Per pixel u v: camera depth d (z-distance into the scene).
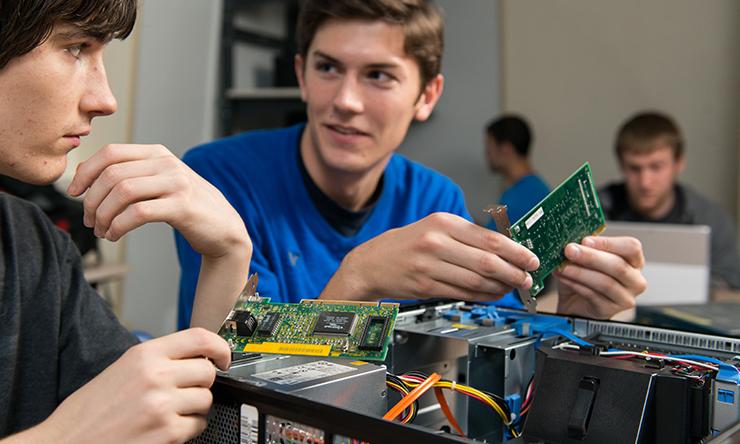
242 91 3.07
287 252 1.34
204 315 0.85
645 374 0.65
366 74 1.22
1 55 0.62
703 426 0.65
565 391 0.68
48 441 0.59
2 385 0.83
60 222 2.14
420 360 0.86
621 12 3.69
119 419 0.60
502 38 3.93
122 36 0.74
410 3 1.20
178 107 2.90
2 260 0.87
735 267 2.85
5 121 0.65
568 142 3.87
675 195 2.93
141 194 0.74
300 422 0.61
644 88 3.67
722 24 3.46
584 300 1.05
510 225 0.88
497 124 3.53
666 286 1.90
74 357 0.89
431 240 0.90
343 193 1.38
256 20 3.21
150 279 2.85
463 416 0.83
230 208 0.84
